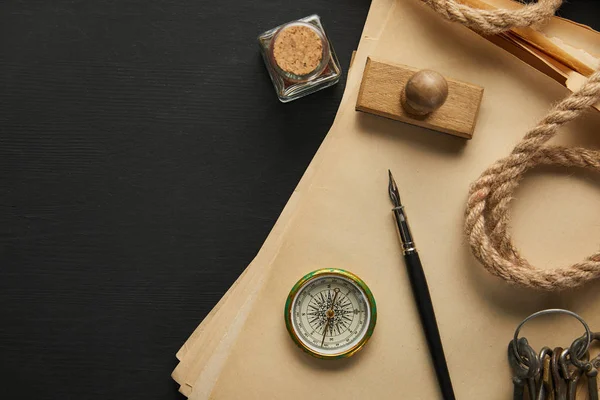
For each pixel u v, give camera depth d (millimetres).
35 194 484
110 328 484
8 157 483
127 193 483
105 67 481
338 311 460
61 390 484
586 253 460
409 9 459
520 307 463
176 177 481
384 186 462
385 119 461
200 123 480
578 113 424
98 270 484
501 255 447
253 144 480
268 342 465
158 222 483
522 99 458
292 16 479
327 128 478
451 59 460
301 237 463
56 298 485
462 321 464
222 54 479
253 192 481
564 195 461
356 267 463
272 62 451
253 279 467
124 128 481
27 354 485
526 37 443
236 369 464
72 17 479
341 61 479
